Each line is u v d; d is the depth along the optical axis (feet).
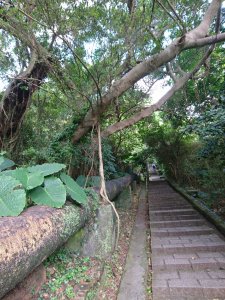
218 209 19.52
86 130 14.71
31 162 14.02
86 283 8.83
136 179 47.37
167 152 38.68
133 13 10.26
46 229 6.95
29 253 5.90
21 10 9.05
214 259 10.95
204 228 15.48
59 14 9.45
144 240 14.55
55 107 17.31
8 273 5.16
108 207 11.69
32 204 8.74
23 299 7.36
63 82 12.75
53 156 14.64
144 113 16.03
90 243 11.12
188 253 12.00
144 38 10.82
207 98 21.01
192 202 22.74
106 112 15.23
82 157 15.83
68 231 8.39
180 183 37.09
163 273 10.16
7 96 16.42
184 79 16.98
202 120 16.70
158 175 74.74
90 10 9.54
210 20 11.93
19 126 17.47
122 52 11.27
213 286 8.77
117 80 12.85
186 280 9.39
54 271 9.30
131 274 10.44
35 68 14.76
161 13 10.93
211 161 22.77
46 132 18.35
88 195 11.83
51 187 9.00
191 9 11.59
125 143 33.91
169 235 14.71
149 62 11.73
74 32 10.12
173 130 36.35
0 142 16.58
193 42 11.41
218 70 20.17
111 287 9.42
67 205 9.22
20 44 12.96
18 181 7.72
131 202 27.81
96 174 16.80
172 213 20.08
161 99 16.53
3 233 5.44
